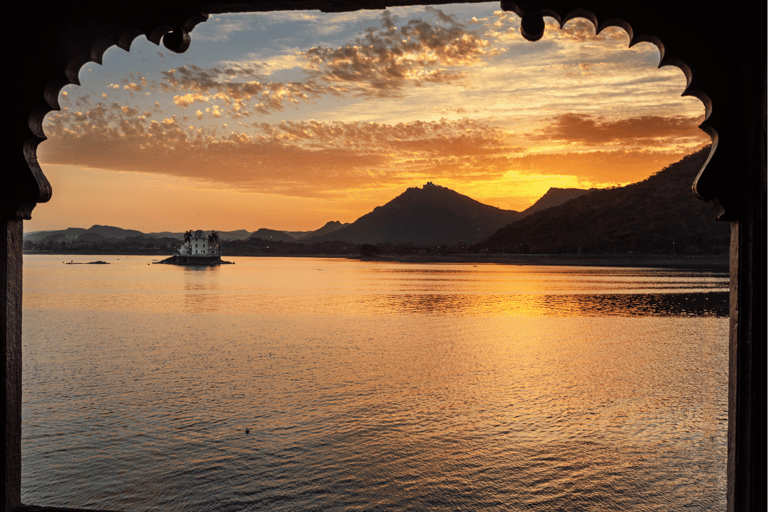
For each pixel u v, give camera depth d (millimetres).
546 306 52438
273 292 70500
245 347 29750
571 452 13531
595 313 46312
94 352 28141
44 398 18781
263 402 18156
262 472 12430
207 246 189625
